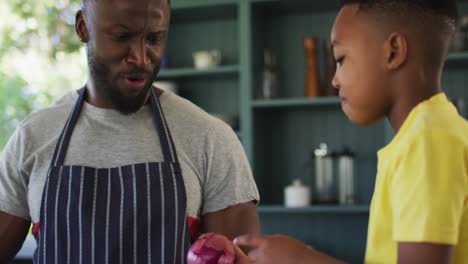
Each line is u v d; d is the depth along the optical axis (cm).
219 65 364
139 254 141
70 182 144
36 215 147
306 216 361
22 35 444
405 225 90
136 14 134
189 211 145
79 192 143
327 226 358
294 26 363
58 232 143
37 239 149
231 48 374
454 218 88
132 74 138
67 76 443
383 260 97
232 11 358
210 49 376
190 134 149
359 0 101
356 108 102
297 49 362
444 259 87
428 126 93
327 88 343
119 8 134
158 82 363
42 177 147
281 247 98
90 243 141
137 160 146
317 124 361
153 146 147
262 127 361
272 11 360
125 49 137
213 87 377
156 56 140
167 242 141
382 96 100
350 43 101
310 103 338
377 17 98
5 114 441
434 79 99
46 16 442
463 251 93
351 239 354
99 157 146
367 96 100
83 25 146
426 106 97
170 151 146
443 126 93
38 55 443
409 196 90
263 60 365
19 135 151
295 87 362
